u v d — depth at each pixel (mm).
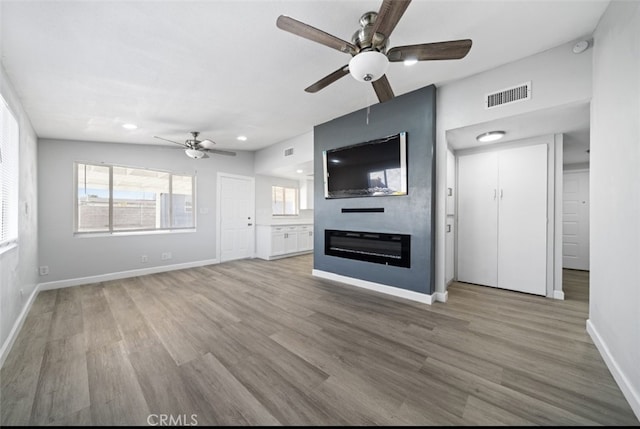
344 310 2746
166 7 1596
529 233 3283
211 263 5277
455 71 2582
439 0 1644
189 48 2016
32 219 3109
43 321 2498
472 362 1795
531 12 1771
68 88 2461
